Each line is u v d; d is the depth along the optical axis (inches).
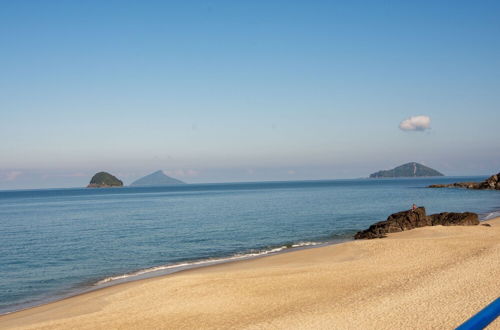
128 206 4109.3
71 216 3034.0
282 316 663.8
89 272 1182.3
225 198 5290.4
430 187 7194.9
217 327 631.2
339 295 773.9
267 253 1405.0
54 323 680.4
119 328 645.9
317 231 1940.2
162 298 791.7
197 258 1350.9
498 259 967.6
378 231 1667.1
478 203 3484.3
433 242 1278.3
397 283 831.1
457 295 703.7
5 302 904.9
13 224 2512.3
